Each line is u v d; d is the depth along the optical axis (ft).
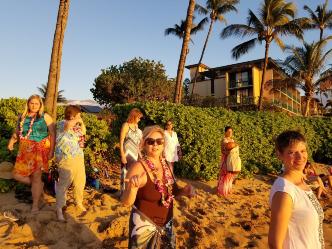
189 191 12.26
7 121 24.56
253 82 139.54
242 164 39.60
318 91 119.96
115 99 136.87
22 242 16.16
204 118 35.65
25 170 18.89
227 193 28.99
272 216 7.95
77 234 17.22
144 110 35.29
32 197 20.12
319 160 61.36
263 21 105.09
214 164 34.73
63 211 18.80
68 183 18.65
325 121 61.31
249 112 49.88
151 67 139.23
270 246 7.78
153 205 11.30
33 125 19.02
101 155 30.25
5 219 18.04
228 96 139.03
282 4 102.12
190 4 53.72
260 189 33.73
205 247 18.33
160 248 11.44
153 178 11.35
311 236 7.90
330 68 116.78
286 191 7.93
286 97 163.53
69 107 19.21
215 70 148.05
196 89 156.46
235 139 40.16
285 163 8.63
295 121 54.95
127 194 10.78
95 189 24.64
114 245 16.60
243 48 111.96
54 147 19.52
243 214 24.66
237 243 19.26
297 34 102.83
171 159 29.73
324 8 122.93
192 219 21.98
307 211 7.91
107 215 19.75
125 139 22.57
